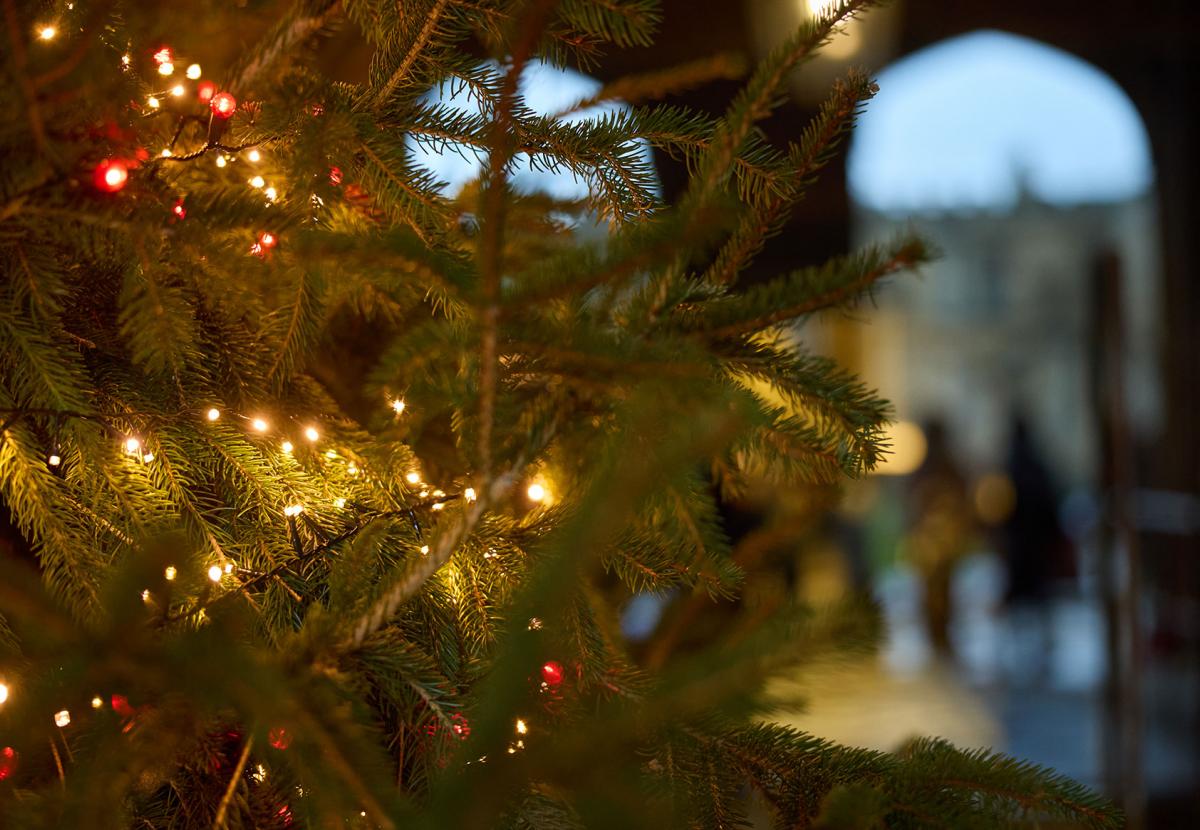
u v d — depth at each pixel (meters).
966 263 42.41
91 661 0.85
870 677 8.94
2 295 1.26
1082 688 9.34
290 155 1.37
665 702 0.86
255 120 1.33
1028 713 8.39
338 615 1.10
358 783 0.92
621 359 1.03
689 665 0.87
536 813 1.14
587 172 1.48
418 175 1.39
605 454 1.01
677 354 1.08
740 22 8.79
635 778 1.07
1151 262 10.35
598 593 1.38
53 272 1.22
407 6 1.37
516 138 1.37
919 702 8.59
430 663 1.14
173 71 1.30
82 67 1.04
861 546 11.47
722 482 1.29
